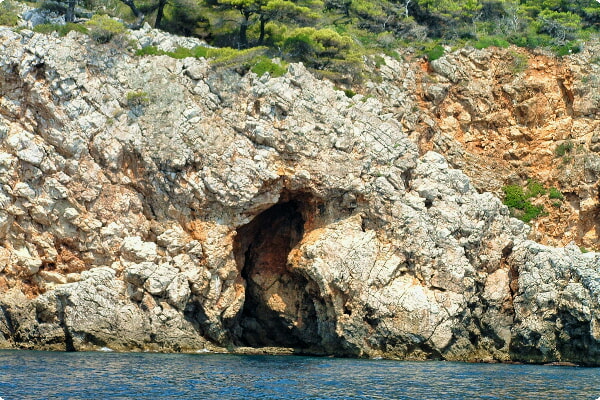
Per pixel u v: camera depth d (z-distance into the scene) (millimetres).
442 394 150250
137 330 198750
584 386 162625
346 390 151000
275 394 144875
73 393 140000
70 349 193875
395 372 176000
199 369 169875
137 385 148625
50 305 194500
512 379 170250
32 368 162750
